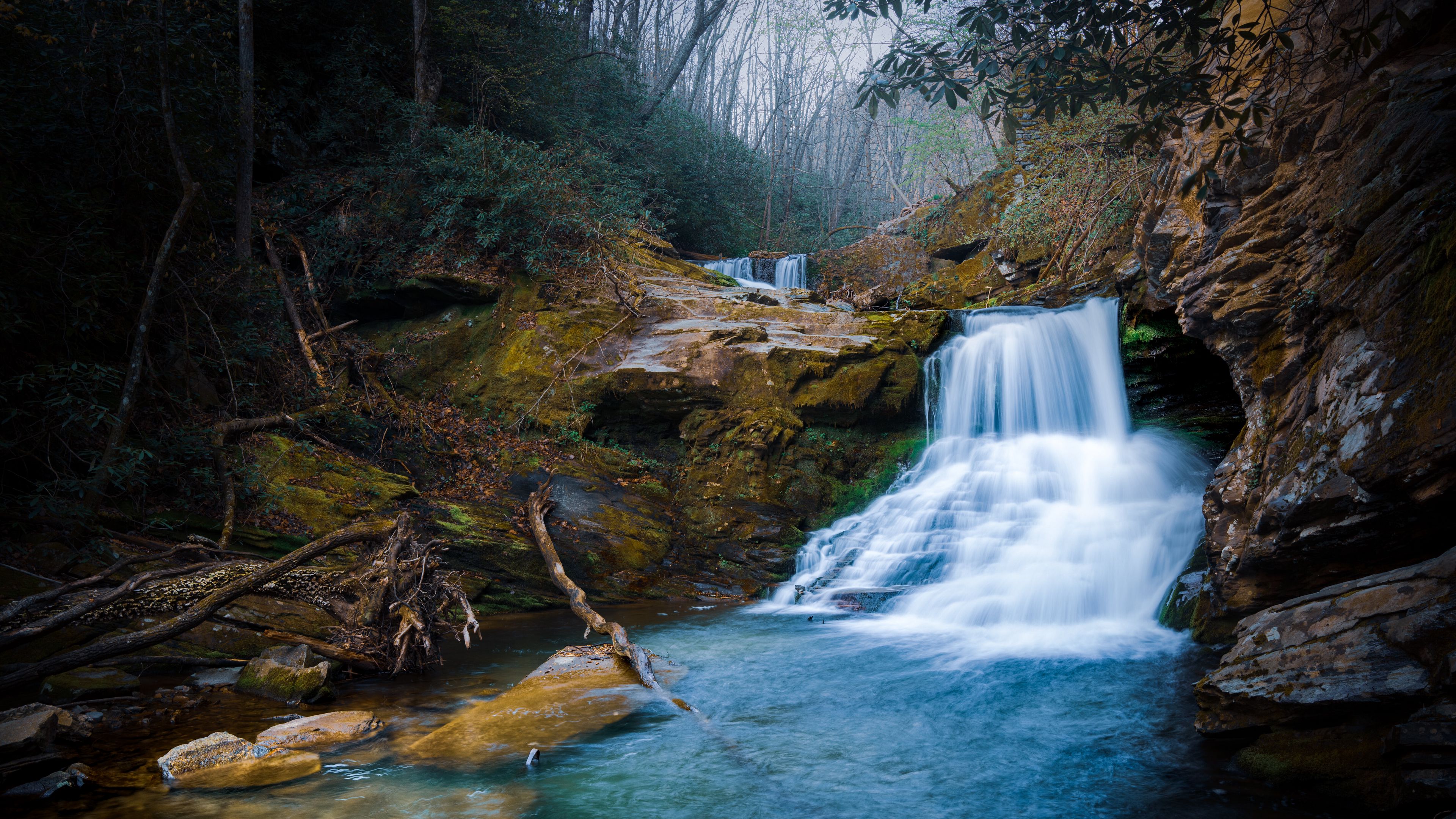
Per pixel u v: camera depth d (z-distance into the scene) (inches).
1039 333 451.2
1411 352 161.0
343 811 144.3
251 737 181.6
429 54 590.2
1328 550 187.3
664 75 1147.3
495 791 155.6
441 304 496.1
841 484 439.8
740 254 957.8
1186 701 200.2
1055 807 146.9
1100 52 197.0
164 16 291.7
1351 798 135.3
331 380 418.6
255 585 227.5
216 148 345.1
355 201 502.6
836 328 495.5
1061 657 247.6
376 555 260.4
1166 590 290.8
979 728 191.9
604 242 526.6
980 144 898.1
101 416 248.7
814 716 203.3
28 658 199.9
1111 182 486.9
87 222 279.3
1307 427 195.9
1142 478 370.9
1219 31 163.0
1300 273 222.5
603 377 455.8
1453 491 147.2
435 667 252.7
